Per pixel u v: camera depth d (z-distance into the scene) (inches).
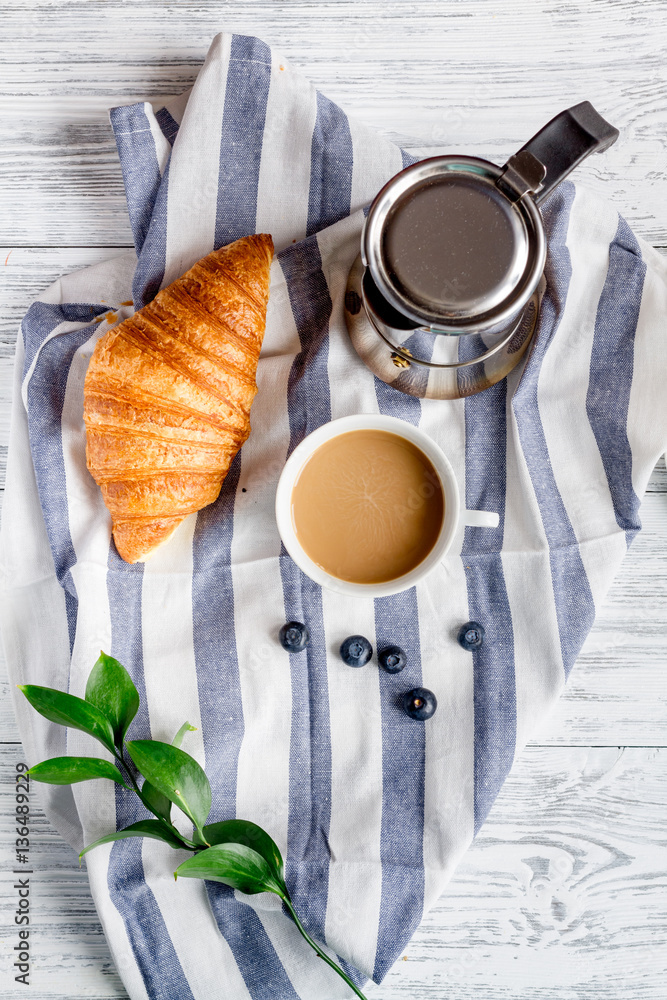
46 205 28.3
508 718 27.1
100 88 28.0
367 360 26.7
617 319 27.3
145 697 27.2
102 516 27.3
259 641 27.4
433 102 28.1
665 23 27.8
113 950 27.0
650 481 28.3
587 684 28.5
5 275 28.4
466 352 25.4
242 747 27.4
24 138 28.1
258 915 27.2
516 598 27.2
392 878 27.0
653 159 28.1
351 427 25.8
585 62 27.9
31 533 27.8
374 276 24.1
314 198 27.4
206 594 27.5
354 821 27.2
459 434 27.5
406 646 27.4
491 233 23.9
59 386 27.4
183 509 26.5
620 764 28.4
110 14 27.8
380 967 26.8
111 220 28.3
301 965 27.2
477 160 23.9
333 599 27.4
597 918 28.5
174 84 28.1
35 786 28.5
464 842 26.9
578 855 28.5
